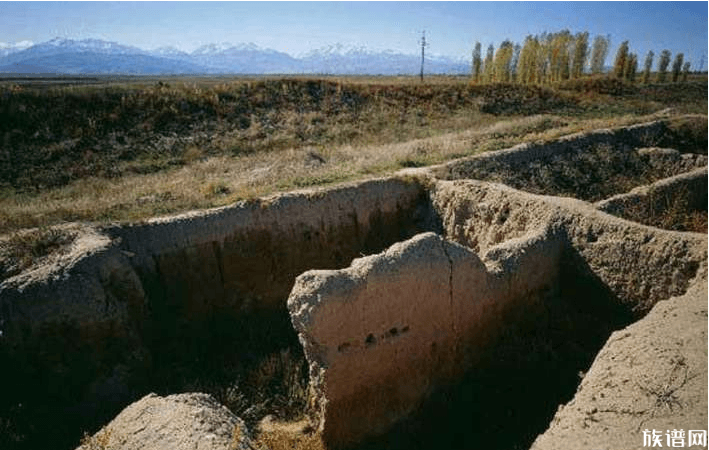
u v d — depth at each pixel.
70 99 25.92
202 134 26.28
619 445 4.79
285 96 32.62
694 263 8.73
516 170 16.94
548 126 25.25
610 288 9.88
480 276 9.25
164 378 9.93
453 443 8.36
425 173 15.53
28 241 10.49
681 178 13.42
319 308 7.41
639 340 6.26
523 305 10.11
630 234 9.71
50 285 9.05
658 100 46.97
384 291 8.09
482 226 12.96
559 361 9.48
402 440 8.52
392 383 8.53
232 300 12.09
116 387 9.20
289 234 12.86
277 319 12.26
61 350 8.96
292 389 9.58
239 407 9.26
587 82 49.34
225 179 17.16
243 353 11.02
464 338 9.32
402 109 34.41
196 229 11.72
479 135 23.09
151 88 29.48
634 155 19.42
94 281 9.42
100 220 12.01
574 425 5.31
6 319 8.70
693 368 5.52
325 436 7.97
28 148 22.22
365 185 14.27
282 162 19.44
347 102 33.72
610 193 17.05
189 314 11.48
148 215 12.27
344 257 13.78
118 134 24.75
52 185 19.91
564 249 10.67
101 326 9.26
